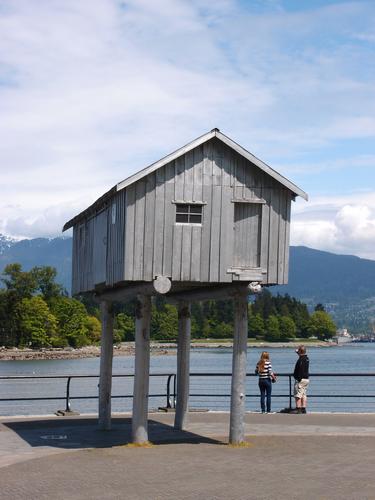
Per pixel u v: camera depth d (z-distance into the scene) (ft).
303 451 58.59
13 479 48.55
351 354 622.54
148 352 62.59
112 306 73.51
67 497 43.60
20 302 542.16
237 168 63.10
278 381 198.80
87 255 75.87
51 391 172.65
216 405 141.28
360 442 62.75
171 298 73.36
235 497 43.50
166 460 55.16
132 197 60.95
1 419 79.66
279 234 63.52
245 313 62.59
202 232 62.08
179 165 62.03
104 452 58.59
